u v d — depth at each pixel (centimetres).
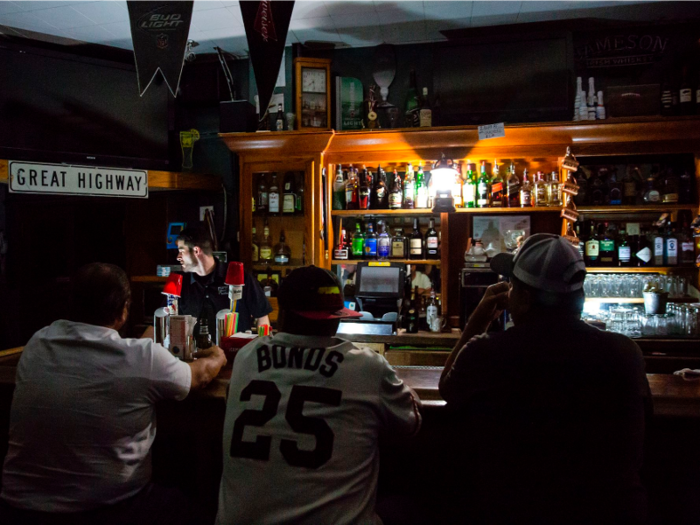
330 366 112
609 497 99
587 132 302
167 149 376
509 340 106
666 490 158
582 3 303
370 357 116
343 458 105
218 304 275
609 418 100
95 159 350
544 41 317
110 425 129
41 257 460
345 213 346
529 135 308
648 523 159
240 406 112
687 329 297
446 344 305
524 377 103
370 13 315
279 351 117
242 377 116
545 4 304
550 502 101
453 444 165
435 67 330
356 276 329
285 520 99
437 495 173
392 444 169
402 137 320
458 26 335
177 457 190
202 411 174
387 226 367
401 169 358
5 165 313
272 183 362
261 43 220
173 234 386
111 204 432
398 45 366
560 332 105
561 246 110
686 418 146
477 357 108
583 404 101
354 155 336
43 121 337
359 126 353
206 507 176
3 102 327
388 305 321
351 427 107
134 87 364
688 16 320
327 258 343
